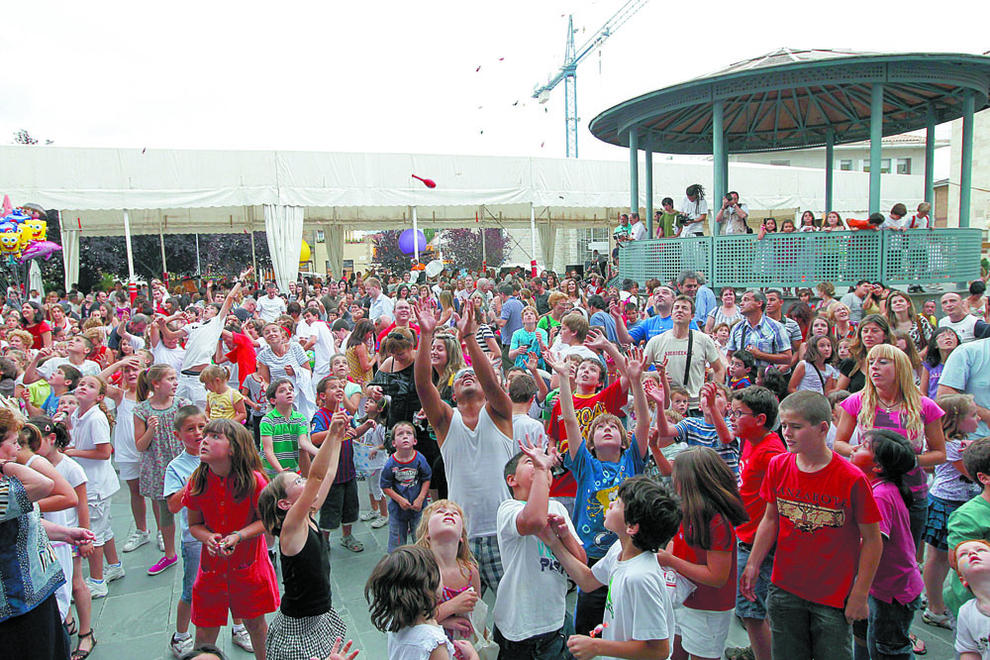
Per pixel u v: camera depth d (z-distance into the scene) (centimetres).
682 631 320
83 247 2950
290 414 541
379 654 392
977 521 297
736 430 378
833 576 292
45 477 298
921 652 369
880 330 552
